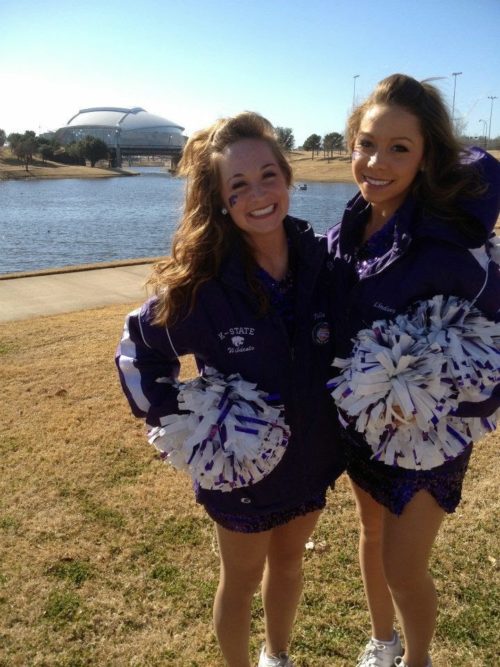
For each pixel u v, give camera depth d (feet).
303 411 5.99
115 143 465.06
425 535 5.90
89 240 75.46
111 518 9.94
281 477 6.01
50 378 16.16
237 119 5.63
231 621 6.31
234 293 5.68
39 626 7.75
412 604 6.12
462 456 5.99
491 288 5.57
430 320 5.60
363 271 5.97
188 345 5.83
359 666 7.04
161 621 7.84
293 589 6.73
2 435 12.93
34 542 9.36
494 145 137.39
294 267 5.92
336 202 129.08
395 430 5.70
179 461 5.91
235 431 5.47
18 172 294.05
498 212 5.59
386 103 5.60
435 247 5.56
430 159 5.64
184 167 5.91
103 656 7.34
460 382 5.41
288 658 7.03
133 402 5.98
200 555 9.05
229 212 5.61
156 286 5.74
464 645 7.36
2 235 80.59
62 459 11.87
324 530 9.56
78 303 25.31
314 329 5.93
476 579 8.40
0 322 22.21
